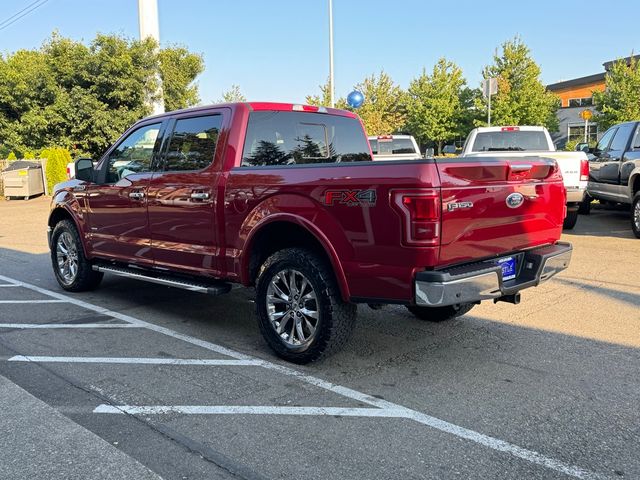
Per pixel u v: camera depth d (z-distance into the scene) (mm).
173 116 5480
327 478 2922
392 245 3799
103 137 23375
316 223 4156
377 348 4875
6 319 5941
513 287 4180
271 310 4602
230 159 4855
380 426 3473
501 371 4316
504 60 33594
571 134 37781
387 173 3791
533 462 3041
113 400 3896
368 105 38062
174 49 24984
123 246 6051
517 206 4293
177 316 6035
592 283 6973
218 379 4250
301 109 5457
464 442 3264
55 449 3238
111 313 6168
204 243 5074
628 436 3305
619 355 4605
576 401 3771
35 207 18906
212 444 3279
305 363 4480
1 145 28844
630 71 28109
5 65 25250
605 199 12094
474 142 11984
